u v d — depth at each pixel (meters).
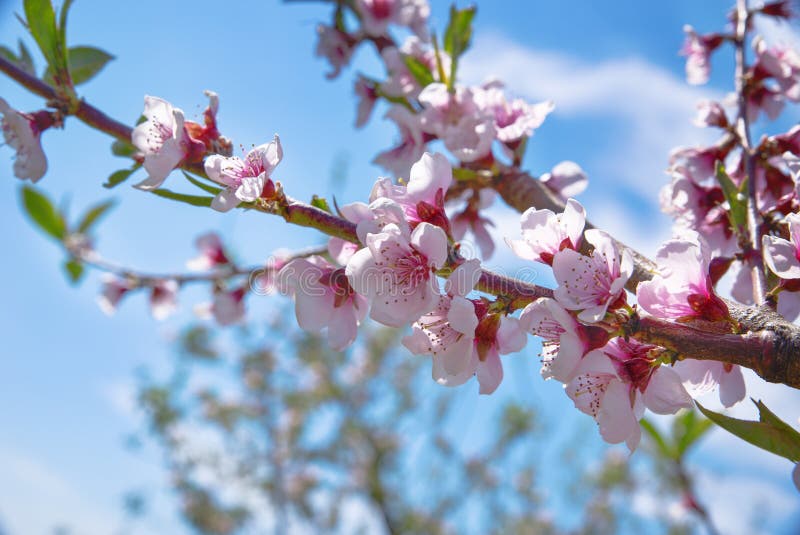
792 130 0.57
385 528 3.33
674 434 0.81
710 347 0.43
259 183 0.46
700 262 0.44
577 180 0.64
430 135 0.66
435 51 0.66
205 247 1.33
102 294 1.43
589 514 3.04
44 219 1.21
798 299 0.50
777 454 0.43
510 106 0.63
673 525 2.34
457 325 0.44
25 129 0.55
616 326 0.44
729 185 0.52
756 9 0.69
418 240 0.44
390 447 3.35
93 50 0.61
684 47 0.75
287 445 3.40
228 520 3.28
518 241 0.47
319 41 0.88
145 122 0.51
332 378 3.43
